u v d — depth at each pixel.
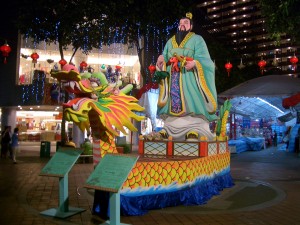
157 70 8.76
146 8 14.27
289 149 21.42
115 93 5.97
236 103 20.27
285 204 6.86
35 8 14.38
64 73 5.23
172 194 6.46
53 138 29.92
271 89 16.52
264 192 8.13
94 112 5.73
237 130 25.77
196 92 8.23
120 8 14.30
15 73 26.25
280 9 9.91
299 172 11.92
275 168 13.12
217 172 8.11
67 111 5.25
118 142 16.19
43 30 15.29
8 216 5.81
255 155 19.16
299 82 16.95
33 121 30.56
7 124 27.55
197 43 8.41
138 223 5.41
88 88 5.51
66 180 5.86
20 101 25.86
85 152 14.30
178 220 5.61
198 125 8.23
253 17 67.38
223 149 8.90
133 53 26.86
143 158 7.14
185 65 8.09
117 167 4.80
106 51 26.59
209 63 8.25
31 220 5.57
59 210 5.83
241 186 8.97
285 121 24.14
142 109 6.17
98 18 14.88
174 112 8.39
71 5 14.53
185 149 7.75
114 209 4.79
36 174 10.83
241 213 6.09
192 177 6.79
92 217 5.74
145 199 6.07
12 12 26.25
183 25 8.61
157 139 8.15
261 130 27.86
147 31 15.56
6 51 12.66
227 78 26.02
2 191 8.05
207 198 7.20
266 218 5.79
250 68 29.95
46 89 24.86
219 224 5.41
